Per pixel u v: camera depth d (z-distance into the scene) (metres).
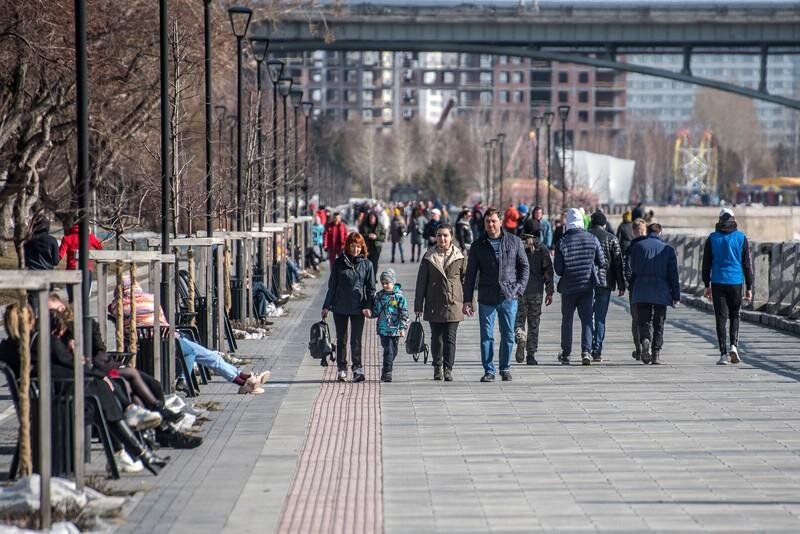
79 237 28.53
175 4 76.81
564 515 21.77
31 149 73.31
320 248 131.12
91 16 70.31
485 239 40.72
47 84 71.12
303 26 195.00
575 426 31.53
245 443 29.14
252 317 58.81
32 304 36.91
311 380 41.25
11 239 53.12
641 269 45.53
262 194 83.75
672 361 46.97
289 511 22.17
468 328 61.59
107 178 71.06
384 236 91.94
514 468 26.09
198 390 37.56
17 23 65.62
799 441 29.20
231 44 96.00
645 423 31.95
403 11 199.62
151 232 89.38
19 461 23.75
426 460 27.00
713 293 45.88
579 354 49.56
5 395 36.62
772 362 46.47
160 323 34.56
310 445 28.88
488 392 38.19
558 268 45.56
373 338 56.22
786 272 62.50
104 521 21.06
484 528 20.80
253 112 94.62
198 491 23.86
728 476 25.19
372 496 23.41
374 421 32.44
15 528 19.38
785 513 21.84
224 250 53.31
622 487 24.14
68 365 25.20
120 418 25.66
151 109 77.81
